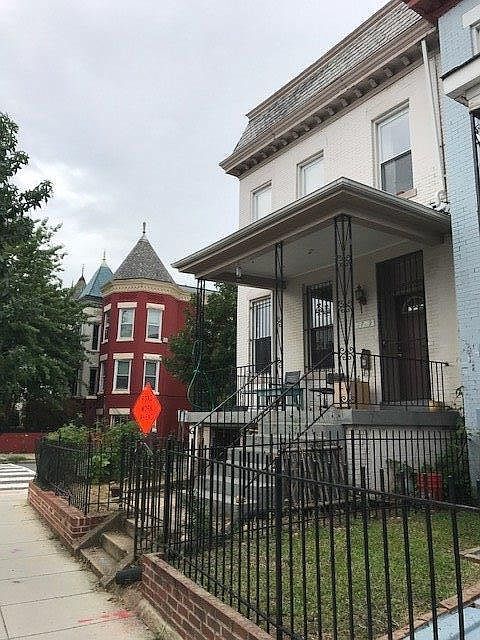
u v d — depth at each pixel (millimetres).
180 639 3879
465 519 6086
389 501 6180
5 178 6484
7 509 9914
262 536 5191
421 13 9117
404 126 10484
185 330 22328
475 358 7641
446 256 9148
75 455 7805
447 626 3250
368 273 10484
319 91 11859
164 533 5051
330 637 3135
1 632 4148
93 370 32188
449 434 8016
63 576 5629
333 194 7727
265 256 10594
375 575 4129
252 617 3428
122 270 29766
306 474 6070
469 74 6145
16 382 6785
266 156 13922
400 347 9875
